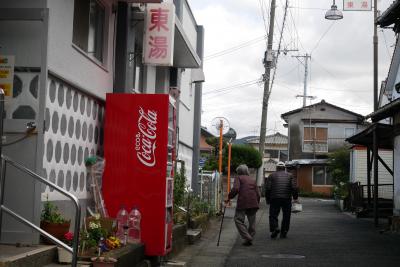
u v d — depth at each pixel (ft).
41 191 22.24
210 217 59.31
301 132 178.60
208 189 63.46
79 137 27.50
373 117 55.47
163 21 33.35
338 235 47.06
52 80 24.22
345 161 116.37
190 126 62.90
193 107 65.16
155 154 28.53
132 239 27.89
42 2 23.09
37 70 22.61
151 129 28.71
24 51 22.74
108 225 25.94
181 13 52.47
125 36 32.65
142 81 40.47
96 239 23.45
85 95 28.25
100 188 28.58
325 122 177.27
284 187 44.83
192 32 61.52
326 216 72.13
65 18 25.36
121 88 32.30
